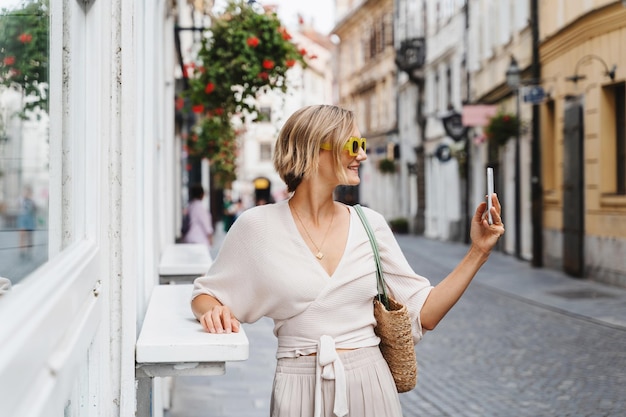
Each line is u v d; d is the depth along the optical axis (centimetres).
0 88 162
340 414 265
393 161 4056
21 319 142
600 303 1314
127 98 285
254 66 1009
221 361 278
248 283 279
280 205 284
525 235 2136
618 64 1495
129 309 280
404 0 3972
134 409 280
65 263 206
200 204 1568
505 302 1373
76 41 245
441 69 3244
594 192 1590
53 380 160
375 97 4769
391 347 282
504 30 2284
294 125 279
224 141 1434
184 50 1714
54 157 214
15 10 176
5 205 161
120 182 283
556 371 841
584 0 1625
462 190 2934
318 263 274
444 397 739
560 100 1805
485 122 2150
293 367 273
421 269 2011
